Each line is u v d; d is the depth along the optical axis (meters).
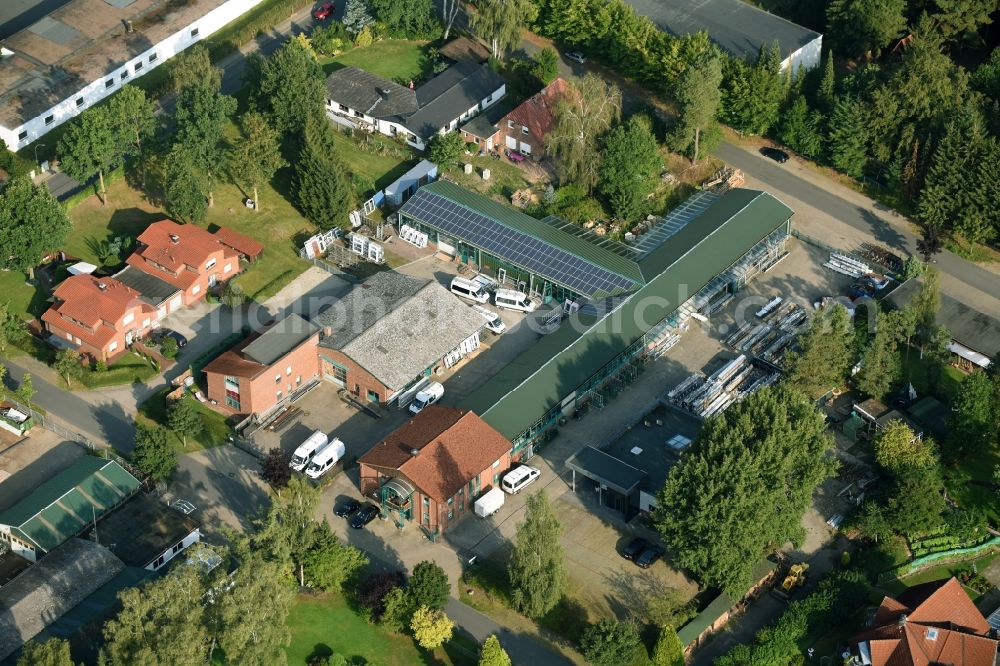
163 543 151.25
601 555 154.62
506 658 137.88
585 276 185.38
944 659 140.38
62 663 127.81
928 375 178.12
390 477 156.00
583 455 161.75
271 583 131.62
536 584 142.25
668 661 140.38
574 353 173.38
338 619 145.75
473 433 160.62
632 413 173.25
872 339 181.12
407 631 144.50
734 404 153.88
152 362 175.50
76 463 159.62
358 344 172.62
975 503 163.75
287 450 166.62
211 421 169.38
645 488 158.00
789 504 147.00
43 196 179.38
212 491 160.75
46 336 178.00
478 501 158.38
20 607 141.00
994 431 167.62
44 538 149.62
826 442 149.75
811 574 153.88
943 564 157.25
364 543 155.12
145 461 157.62
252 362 168.38
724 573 145.38
